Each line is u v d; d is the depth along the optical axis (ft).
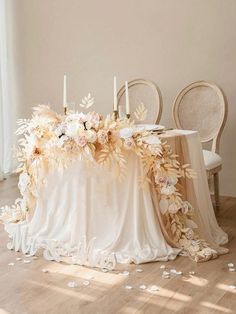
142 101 14.99
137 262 9.68
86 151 9.83
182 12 14.96
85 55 16.78
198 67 14.94
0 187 16.06
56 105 17.65
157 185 10.15
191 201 10.55
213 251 10.01
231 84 14.52
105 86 16.53
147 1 15.43
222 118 13.62
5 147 17.88
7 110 17.85
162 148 10.05
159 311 7.76
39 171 10.57
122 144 9.89
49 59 17.51
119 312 7.74
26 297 8.29
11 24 17.94
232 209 13.61
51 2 17.13
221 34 14.48
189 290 8.52
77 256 9.83
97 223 10.18
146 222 10.09
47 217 10.67
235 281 8.88
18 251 10.48
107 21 16.20
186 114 14.28
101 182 10.02
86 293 8.43
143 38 15.67
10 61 18.11
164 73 15.48
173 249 10.12
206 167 12.30
